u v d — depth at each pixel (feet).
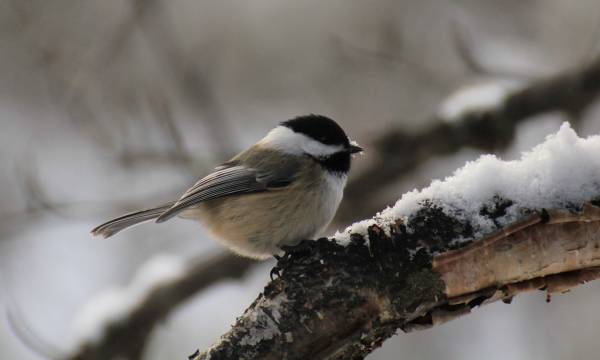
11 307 33.76
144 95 43.27
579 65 35.24
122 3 45.21
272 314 15.39
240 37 51.19
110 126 41.34
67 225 43.32
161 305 34.42
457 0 48.65
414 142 37.24
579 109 35.35
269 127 50.01
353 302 15.20
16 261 42.88
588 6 46.83
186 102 43.16
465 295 15.31
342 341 15.38
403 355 38.73
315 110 48.96
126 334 33.86
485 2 48.88
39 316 39.86
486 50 47.26
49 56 43.55
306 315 15.26
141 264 42.98
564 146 15.33
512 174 15.42
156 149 38.37
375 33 48.01
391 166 37.68
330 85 49.03
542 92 35.37
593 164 15.12
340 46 42.75
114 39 40.65
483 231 15.07
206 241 42.78
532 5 48.26
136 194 45.14
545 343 38.45
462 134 36.45
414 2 48.78
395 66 45.39
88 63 40.65
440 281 15.14
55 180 45.65
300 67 50.75
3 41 46.44
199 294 35.29
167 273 35.32
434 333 39.11
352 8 49.96
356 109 47.21
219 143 39.78
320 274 15.35
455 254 14.99
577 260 15.25
